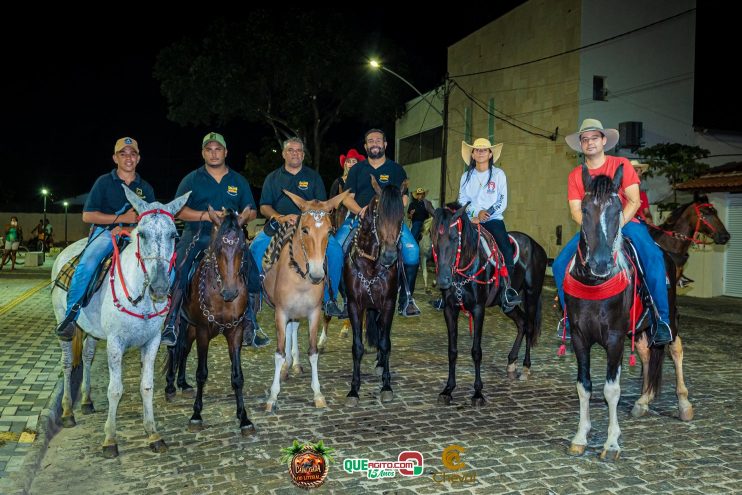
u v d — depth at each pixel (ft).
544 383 24.13
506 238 22.79
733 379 24.80
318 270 18.65
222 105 99.14
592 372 25.84
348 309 21.83
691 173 56.08
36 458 15.84
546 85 75.46
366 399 21.83
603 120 71.31
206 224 20.83
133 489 14.62
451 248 19.62
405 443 17.52
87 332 18.45
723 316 42.73
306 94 102.58
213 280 18.10
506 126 83.41
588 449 17.08
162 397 22.07
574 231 71.20
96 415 20.13
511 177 82.84
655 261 17.67
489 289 22.07
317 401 20.93
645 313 17.53
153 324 17.03
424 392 22.74
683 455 16.66
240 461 16.26
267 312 43.01
